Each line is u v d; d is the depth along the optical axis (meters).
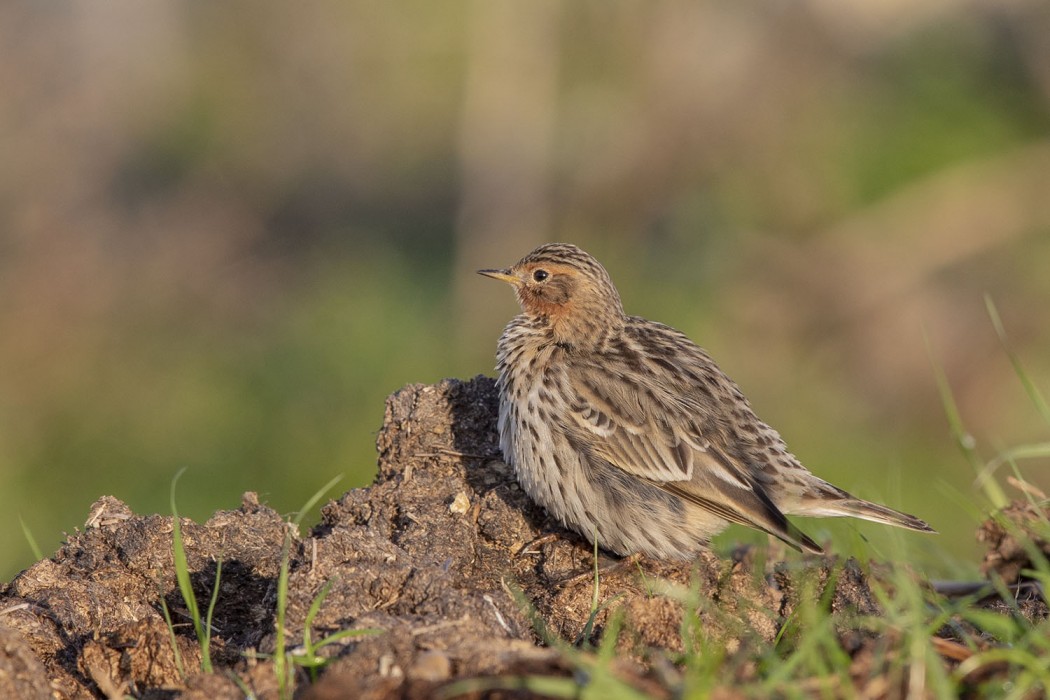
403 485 7.89
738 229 19.98
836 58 20.98
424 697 5.55
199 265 21.06
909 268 19.33
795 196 20.20
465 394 8.41
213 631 7.09
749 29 21.12
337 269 19.89
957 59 20.62
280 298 20.06
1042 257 19.20
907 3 20.47
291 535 7.28
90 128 22.88
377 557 6.98
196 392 17.19
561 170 21.41
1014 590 7.85
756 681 5.85
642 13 21.12
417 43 21.77
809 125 20.69
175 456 16.11
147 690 6.34
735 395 8.48
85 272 20.31
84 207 21.94
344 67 22.52
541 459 7.98
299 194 22.56
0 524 15.09
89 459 16.42
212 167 22.94
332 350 17.61
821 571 7.51
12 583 7.04
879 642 6.00
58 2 23.27
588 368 8.23
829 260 19.58
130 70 23.31
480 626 6.31
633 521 7.91
